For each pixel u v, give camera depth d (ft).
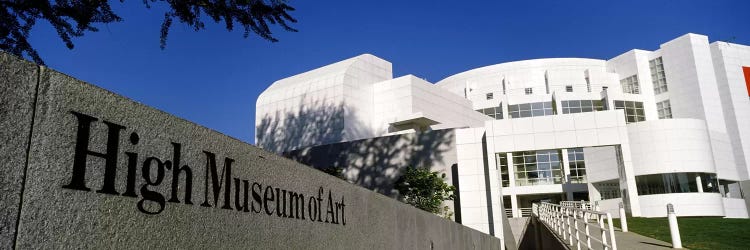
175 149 11.92
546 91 240.12
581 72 237.66
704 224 79.05
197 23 25.77
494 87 247.09
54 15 22.18
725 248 47.93
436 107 210.38
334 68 218.79
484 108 242.58
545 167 174.40
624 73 232.32
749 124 203.41
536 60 246.47
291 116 219.00
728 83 207.62
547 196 178.91
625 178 110.22
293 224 16.22
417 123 197.47
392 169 129.90
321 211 18.19
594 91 228.43
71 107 9.75
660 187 140.15
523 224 119.75
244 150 14.33
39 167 9.02
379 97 210.79
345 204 20.15
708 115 203.41
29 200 8.77
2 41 21.81
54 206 9.16
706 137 143.13
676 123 142.00
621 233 64.90
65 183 9.40
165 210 11.38
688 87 210.18
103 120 10.34
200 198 12.42
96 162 10.04
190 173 12.24
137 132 11.03
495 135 112.98
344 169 137.80
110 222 10.12
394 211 25.57
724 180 161.38
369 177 132.87
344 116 199.11
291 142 214.90
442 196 111.55
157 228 11.12
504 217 112.27
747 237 56.75
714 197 135.44
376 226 22.99
